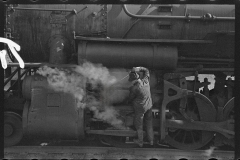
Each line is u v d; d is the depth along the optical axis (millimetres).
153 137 6078
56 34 5883
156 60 5832
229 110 6043
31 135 5891
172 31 5871
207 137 6141
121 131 5832
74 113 5746
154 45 5812
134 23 5812
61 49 5820
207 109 6043
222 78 6449
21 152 5988
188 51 6121
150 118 5871
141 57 5801
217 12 5797
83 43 5773
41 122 5758
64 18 5836
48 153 5973
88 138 6242
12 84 7379
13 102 6285
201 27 5848
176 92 6074
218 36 5953
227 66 6398
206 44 6004
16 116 6141
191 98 6344
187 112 6211
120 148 6184
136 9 5816
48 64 5746
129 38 5895
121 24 5832
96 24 5836
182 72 6168
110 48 5789
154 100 6090
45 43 5984
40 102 5758
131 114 5895
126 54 5785
